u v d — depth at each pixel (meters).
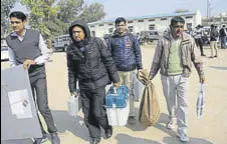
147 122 5.11
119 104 4.60
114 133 5.37
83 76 4.67
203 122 5.75
